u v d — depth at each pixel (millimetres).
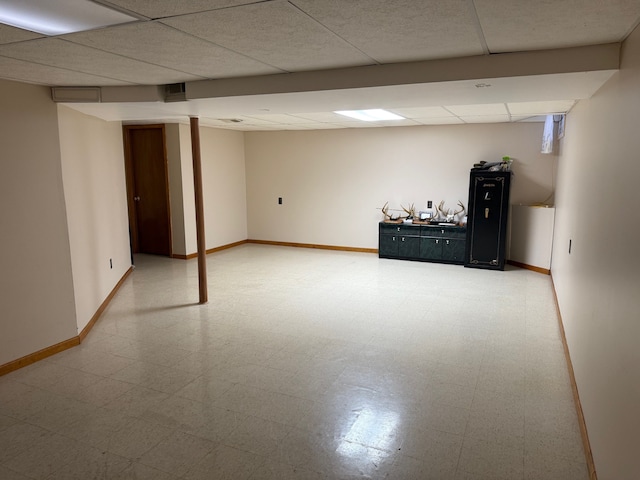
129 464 2541
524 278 6535
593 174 3170
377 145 8078
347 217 8547
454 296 5672
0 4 1800
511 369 3678
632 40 2186
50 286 3945
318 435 2797
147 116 5094
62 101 3863
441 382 3463
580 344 3205
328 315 5000
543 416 2992
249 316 4984
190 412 3064
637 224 1862
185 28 2197
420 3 1870
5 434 2824
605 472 2146
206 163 8180
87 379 3539
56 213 3971
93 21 2057
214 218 8500
